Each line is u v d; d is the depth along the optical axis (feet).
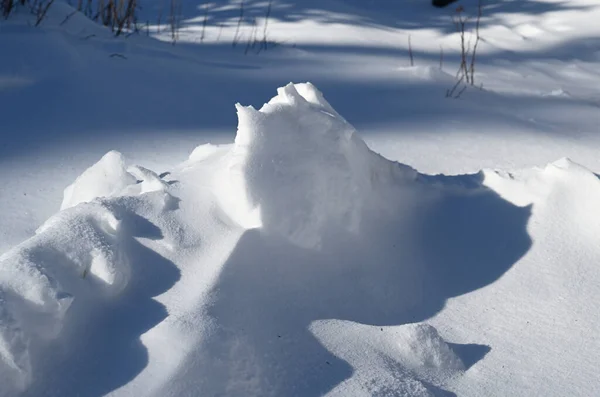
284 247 6.48
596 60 21.27
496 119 13.84
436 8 27.12
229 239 6.24
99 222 6.06
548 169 8.09
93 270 5.62
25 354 4.85
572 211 7.78
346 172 7.20
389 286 6.84
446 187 8.20
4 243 7.59
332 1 25.77
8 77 13.12
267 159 6.70
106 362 5.10
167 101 13.43
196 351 5.09
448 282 7.15
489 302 6.91
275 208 6.51
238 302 5.76
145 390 4.85
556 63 20.75
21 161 10.05
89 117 12.12
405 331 6.00
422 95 15.34
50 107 12.30
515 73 19.24
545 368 6.08
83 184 7.80
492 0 27.40
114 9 18.57
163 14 24.43
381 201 7.73
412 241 7.49
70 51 14.34
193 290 5.73
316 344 5.75
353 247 7.02
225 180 6.69
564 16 24.94
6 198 8.75
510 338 6.44
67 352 5.10
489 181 8.28
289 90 7.29
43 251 5.52
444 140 12.32
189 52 17.95
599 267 7.27
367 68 17.83
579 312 6.75
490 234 7.72
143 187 7.02
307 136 7.14
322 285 6.47
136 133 11.63
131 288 5.74
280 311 5.95
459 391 5.75
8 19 15.46
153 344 5.15
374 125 13.05
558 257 7.38
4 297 5.02
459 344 6.34
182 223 6.37
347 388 5.36
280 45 20.18
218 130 12.12
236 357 5.27
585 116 14.70
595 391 5.84
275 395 5.20
